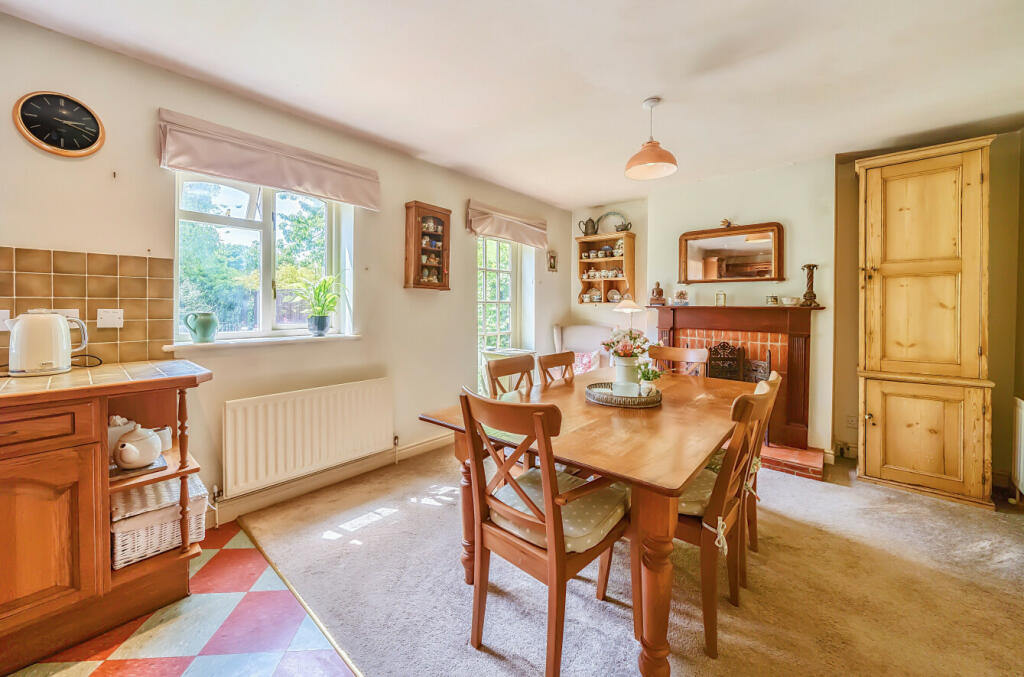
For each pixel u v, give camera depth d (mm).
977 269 2539
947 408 2625
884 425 2836
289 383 2621
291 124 2562
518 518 1341
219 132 2229
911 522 2338
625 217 4730
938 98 2350
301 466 2578
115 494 1693
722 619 1597
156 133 2072
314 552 2027
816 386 3291
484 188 3943
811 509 2498
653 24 1726
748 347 3541
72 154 1839
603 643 1482
